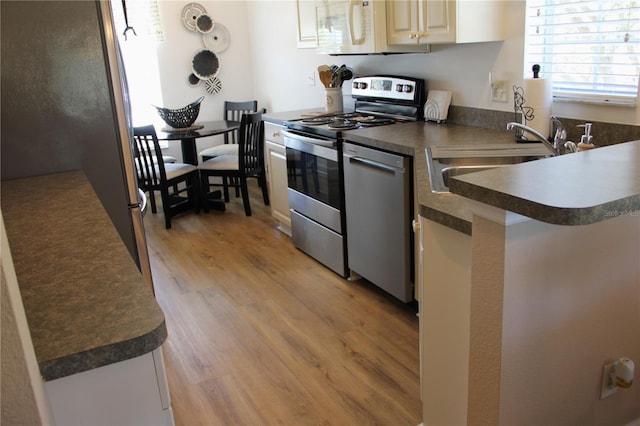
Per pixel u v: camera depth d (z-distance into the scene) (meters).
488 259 1.24
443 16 2.57
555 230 1.25
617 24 2.18
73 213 1.61
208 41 5.41
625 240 1.40
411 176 2.51
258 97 5.66
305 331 2.65
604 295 1.41
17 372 0.71
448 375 1.69
